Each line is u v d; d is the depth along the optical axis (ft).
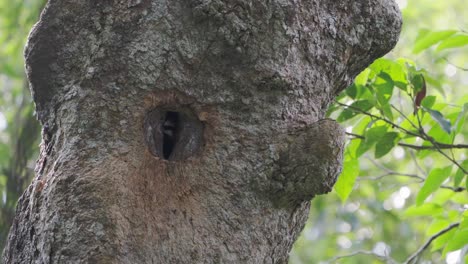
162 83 26.66
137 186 26.58
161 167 26.68
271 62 26.73
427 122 30.30
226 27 26.63
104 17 26.71
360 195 46.73
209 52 26.68
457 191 30.94
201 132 26.84
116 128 26.63
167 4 26.68
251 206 26.73
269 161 26.71
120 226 26.40
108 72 26.66
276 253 26.91
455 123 29.89
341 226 49.03
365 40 27.25
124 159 26.58
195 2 26.61
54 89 26.78
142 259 26.43
